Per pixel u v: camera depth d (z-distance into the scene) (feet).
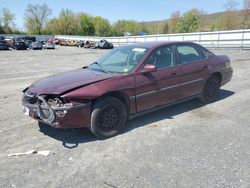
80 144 13.34
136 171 10.61
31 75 39.01
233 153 11.85
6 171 10.85
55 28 332.19
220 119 16.29
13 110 19.39
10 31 314.96
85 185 9.75
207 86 19.43
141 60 15.44
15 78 36.09
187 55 18.15
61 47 165.27
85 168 10.96
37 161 11.64
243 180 9.79
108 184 9.78
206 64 18.89
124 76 14.55
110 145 13.11
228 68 20.98
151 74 15.51
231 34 75.00
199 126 15.23
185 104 19.66
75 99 12.82
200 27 254.06
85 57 77.36
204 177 10.05
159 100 16.14
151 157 11.71
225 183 9.64
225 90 23.99
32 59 72.59
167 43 17.22
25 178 10.32
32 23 323.78
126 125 15.71
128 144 13.14
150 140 13.51
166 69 16.33
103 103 13.56
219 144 12.79
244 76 31.07
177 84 16.92
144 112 15.74
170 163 11.14
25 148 12.98
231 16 208.33
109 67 16.22
